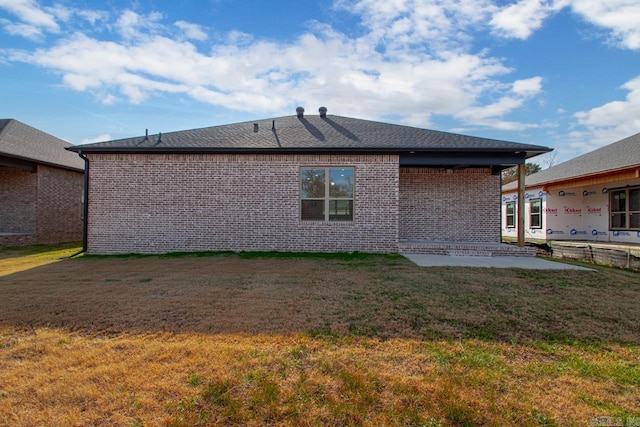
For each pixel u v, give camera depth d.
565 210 17.11
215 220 10.38
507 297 5.20
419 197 12.27
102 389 2.60
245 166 10.40
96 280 6.33
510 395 2.58
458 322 4.08
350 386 2.66
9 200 13.80
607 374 2.90
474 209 12.21
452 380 2.76
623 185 14.80
